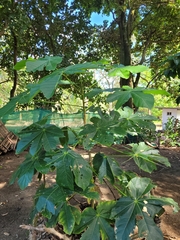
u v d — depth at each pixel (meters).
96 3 7.83
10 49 9.78
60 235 1.44
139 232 1.22
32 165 1.32
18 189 3.84
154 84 10.88
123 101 1.12
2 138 6.84
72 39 9.05
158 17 9.05
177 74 2.87
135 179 1.47
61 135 1.28
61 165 1.24
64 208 1.33
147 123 1.54
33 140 1.28
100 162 1.52
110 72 1.22
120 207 1.30
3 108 1.21
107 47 10.06
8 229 2.58
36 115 7.34
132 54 11.76
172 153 6.78
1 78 16.73
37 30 8.39
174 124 9.40
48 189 1.35
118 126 1.36
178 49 9.71
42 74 7.81
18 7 5.49
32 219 1.48
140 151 1.74
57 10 7.91
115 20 9.16
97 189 1.79
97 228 1.32
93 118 1.50
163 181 4.20
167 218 2.76
